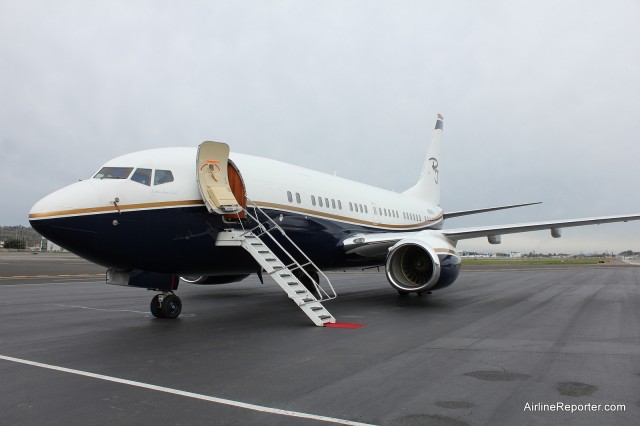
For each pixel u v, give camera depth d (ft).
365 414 14.08
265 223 38.11
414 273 44.86
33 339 26.68
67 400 15.53
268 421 13.53
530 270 126.93
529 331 28.71
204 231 33.55
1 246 364.58
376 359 21.25
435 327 30.48
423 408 14.61
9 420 13.70
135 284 33.17
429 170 85.81
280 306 43.57
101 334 28.32
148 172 32.14
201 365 20.33
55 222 28.30
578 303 44.60
